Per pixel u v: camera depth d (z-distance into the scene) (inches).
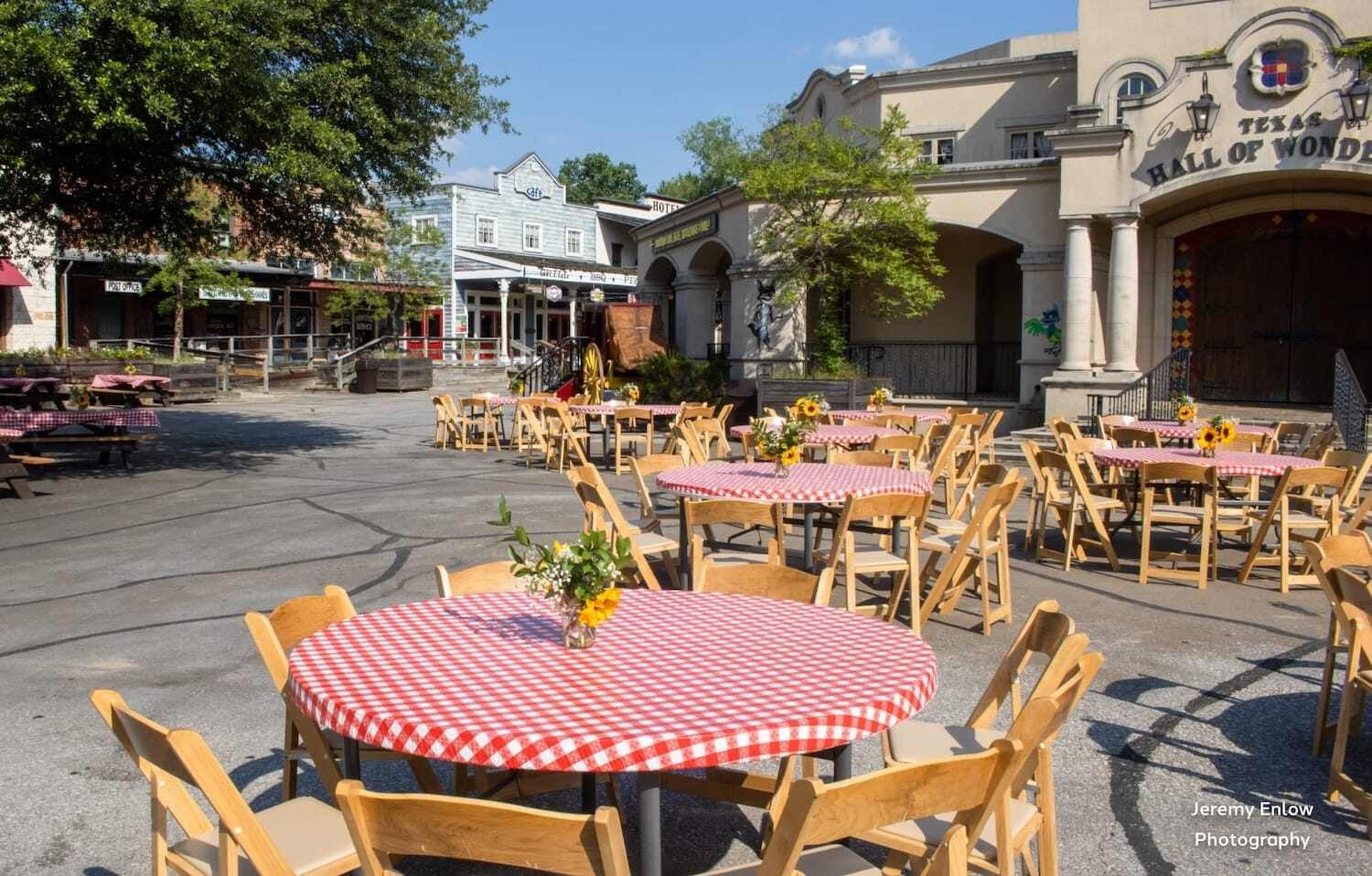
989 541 296.4
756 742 107.8
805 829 91.4
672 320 1244.5
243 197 652.1
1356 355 757.3
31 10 452.8
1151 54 730.2
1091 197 712.4
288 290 1576.0
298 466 629.3
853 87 954.7
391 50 615.8
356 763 134.6
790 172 758.5
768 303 834.2
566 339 1059.9
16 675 241.0
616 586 139.0
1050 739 128.7
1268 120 667.4
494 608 163.2
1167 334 791.7
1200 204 771.4
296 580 334.3
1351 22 661.9
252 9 503.2
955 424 472.1
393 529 419.8
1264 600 313.3
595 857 86.7
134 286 1305.4
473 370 1512.1
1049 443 655.1
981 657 254.1
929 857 120.1
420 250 1595.7
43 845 160.2
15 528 427.2
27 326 1226.0
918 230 757.3
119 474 591.5
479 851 90.6
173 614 294.2
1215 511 329.7
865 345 919.0
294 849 121.5
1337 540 199.9
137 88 480.7
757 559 276.7
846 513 253.6
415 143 642.2
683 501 257.4
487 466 633.6
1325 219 755.4
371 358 1366.9
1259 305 781.9
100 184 598.5
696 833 164.6
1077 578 342.3
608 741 104.3
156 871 123.9
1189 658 254.2
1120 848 158.7
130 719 111.8
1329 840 161.3
